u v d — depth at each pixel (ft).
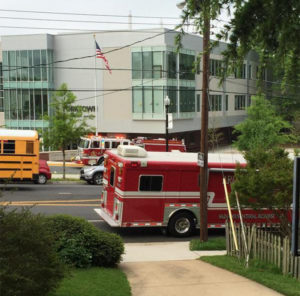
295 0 21.79
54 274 21.76
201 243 48.37
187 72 170.40
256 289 31.24
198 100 182.60
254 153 41.73
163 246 49.19
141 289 30.83
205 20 23.57
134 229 58.59
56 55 175.11
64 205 69.05
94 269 34.14
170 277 34.53
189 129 176.55
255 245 39.45
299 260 33.32
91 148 124.36
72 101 106.32
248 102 218.18
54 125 105.60
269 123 132.36
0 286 18.44
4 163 77.41
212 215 55.72
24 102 175.83
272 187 38.55
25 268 19.79
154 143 115.44
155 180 53.52
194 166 54.65
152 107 163.02
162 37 159.33
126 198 52.60
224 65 24.26
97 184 97.60
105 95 170.40
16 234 20.24
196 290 30.89
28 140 78.18
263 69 25.49
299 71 24.56
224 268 37.76
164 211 53.98
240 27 23.17
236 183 40.01
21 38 173.17
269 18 22.52
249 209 56.29
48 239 21.99
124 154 53.83
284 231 43.91
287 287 30.78
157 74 160.56
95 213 65.00
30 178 78.38
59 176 112.78
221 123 196.65
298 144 156.56
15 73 175.32
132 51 163.22
